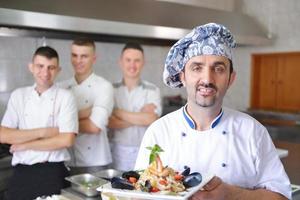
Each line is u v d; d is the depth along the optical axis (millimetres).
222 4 4141
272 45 4195
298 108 4098
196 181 940
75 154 2111
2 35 2760
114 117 2221
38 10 2244
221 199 949
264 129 1168
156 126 1202
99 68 3592
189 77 1041
